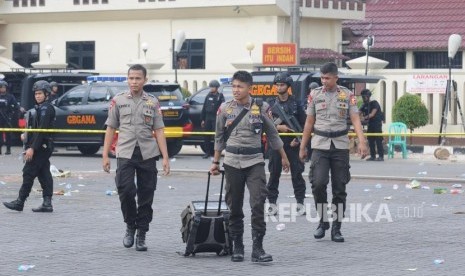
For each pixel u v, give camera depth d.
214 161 22.64
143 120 23.67
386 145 57.16
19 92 63.06
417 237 25.69
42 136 29.77
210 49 75.00
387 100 66.62
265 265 21.88
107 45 79.06
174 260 22.53
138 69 23.75
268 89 52.44
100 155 55.72
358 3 78.88
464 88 65.00
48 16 80.56
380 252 23.48
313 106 25.34
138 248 23.69
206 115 53.38
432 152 57.47
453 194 35.94
